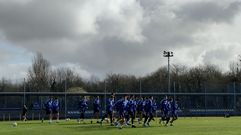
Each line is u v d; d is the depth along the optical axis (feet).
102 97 179.63
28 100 171.12
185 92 192.13
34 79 273.75
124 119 114.93
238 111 196.24
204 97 193.77
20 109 170.09
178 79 372.79
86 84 235.40
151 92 188.34
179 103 190.49
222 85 196.34
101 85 185.98
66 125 121.08
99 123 130.11
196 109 192.24
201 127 111.65
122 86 186.39
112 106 118.83
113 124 119.55
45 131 98.53
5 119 167.43
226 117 181.78
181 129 104.22
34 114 169.89
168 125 120.98
